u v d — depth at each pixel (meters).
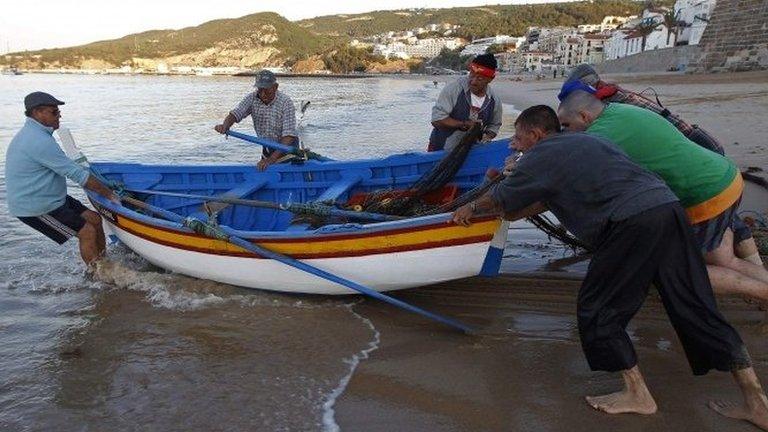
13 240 6.66
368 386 3.52
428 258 4.34
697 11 64.12
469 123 5.53
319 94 50.62
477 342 4.04
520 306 4.58
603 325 3.04
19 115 24.56
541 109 3.25
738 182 3.46
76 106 32.28
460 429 3.09
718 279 3.62
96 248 5.52
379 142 16.14
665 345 3.92
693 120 15.84
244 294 4.96
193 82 88.94
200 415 3.28
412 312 4.55
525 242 6.16
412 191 5.30
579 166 2.94
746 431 2.98
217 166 6.16
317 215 4.91
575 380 3.53
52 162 5.22
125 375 3.72
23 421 3.25
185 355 3.96
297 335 4.20
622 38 83.06
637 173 2.94
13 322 4.53
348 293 4.79
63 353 4.03
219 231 4.70
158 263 5.52
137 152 14.71
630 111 3.43
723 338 2.94
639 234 2.84
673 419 3.11
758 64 36.38
